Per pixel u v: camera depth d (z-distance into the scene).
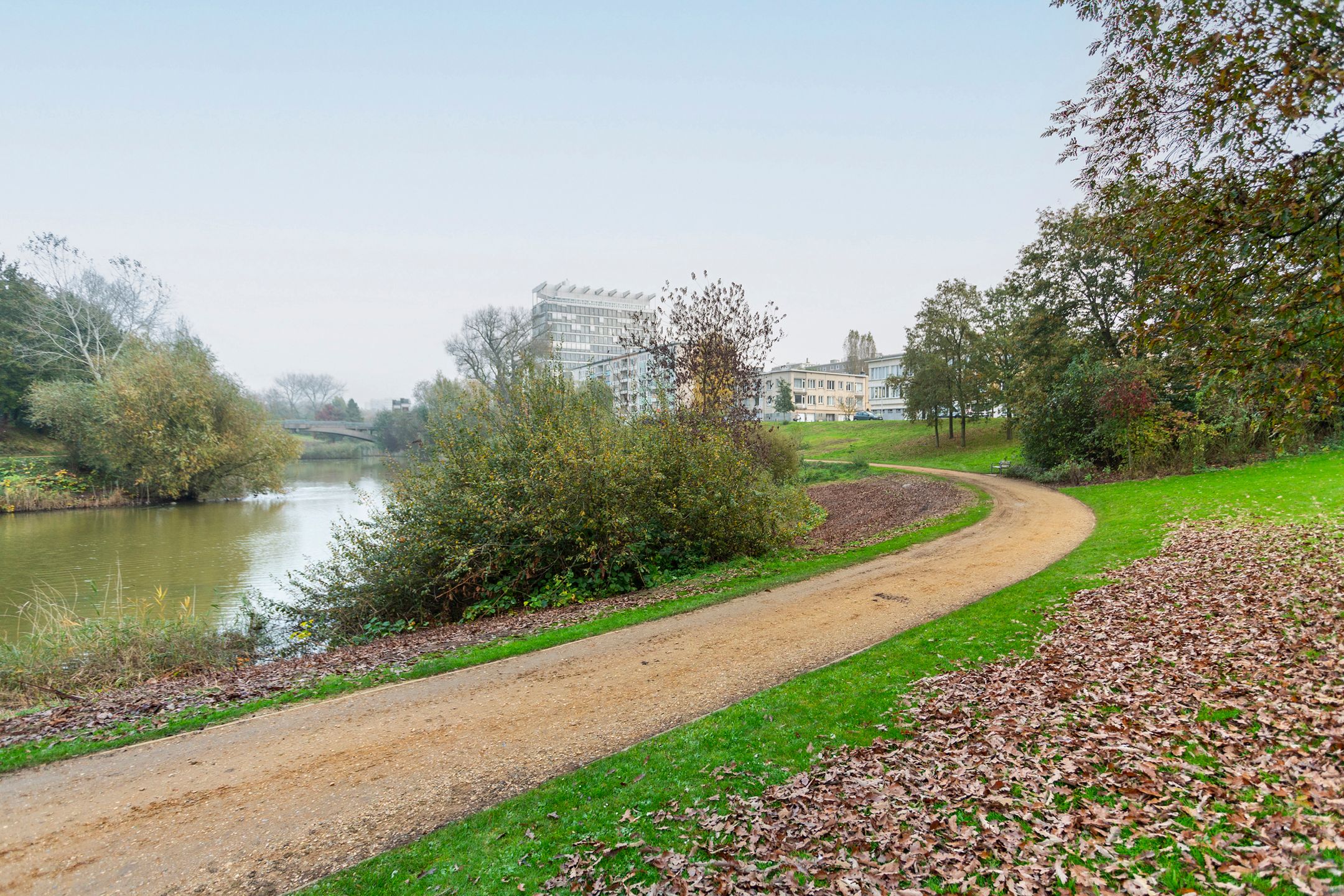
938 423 58.25
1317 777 4.54
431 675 9.41
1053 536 17.59
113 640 11.66
